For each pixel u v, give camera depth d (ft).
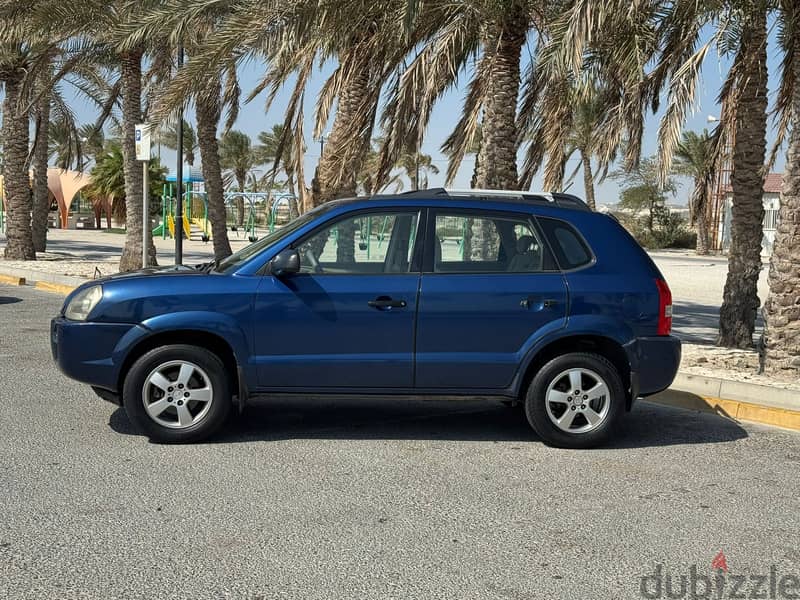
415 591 12.44
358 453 19.66
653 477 18.48
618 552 14.19
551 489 17.44
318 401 24.88
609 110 37.78
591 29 27.66
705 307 56.59
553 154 41.27
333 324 19.85
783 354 28.14
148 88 58.59
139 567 13.03
